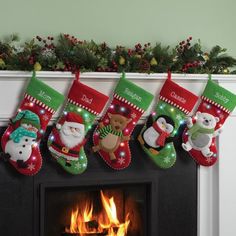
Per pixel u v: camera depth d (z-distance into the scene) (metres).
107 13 3.61
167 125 3.47
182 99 3.47
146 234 3.63
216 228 3.74
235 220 3.73
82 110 3.33
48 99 3.25
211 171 3.73
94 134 3.45
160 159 3.52
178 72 3.55
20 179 3.38
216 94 3.52
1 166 3.34
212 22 3.82
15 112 3.30
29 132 3.24
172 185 3.66
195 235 3.72
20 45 3.44
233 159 3.71
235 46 3.87
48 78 3.33
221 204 3.70
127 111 3.40
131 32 3.66
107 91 3.44
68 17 3.54
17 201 3.38
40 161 3.31
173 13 3.74
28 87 3.26
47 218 3.51
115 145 3.42
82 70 3.31
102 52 3.46
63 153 3.34
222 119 3.55
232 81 3.63
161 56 3.50
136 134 3.56
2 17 3.42
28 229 3.40
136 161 3.57
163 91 3.49
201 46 3.80
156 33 3.71
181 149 3.66
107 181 3.52
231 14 3.86
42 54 3.28
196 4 3.78
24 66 3.25
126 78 3.43
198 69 3.59
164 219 3.65
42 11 3.49
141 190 3.63
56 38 3.52
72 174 3.47
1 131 3.32
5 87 3.28
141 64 3.42
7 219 3.37
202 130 3.53
